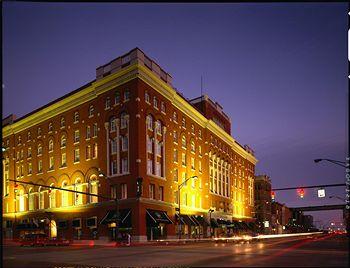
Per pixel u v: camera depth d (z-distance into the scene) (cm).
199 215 7756
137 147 5850
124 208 5853
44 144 7638
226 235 8638
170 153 6781
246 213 10900
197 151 8000
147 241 5697
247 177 11362
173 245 4806
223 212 8775
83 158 6731
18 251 3925
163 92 6656
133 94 6019
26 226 7612
